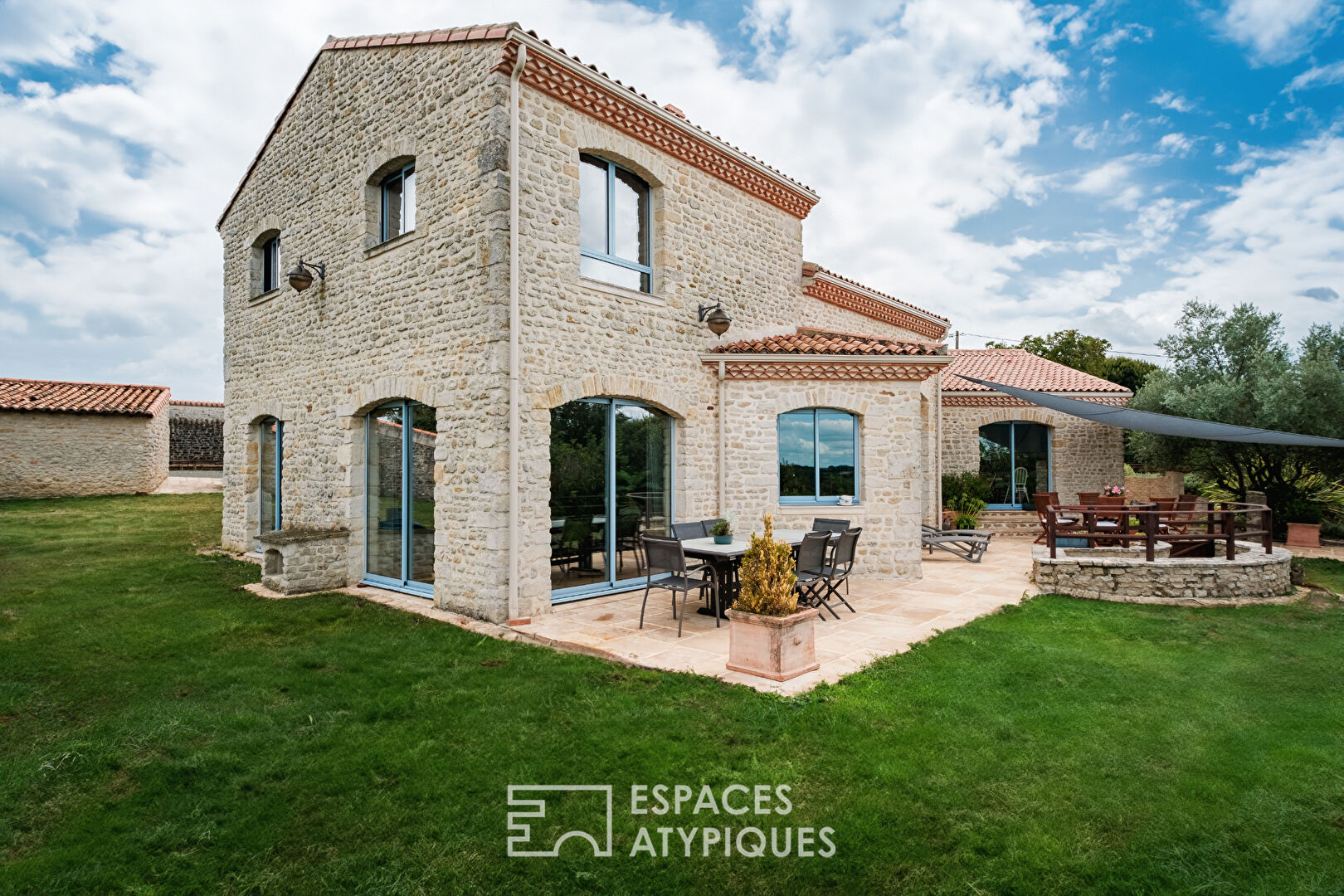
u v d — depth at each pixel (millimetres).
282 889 3125
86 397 21328
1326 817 3688
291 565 9312
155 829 3598
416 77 8719
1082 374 19016
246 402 12961
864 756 4305
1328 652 6773
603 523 9234
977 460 17938
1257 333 17109
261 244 12875
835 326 14219
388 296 9234
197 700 5422
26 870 3211
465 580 8008
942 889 3043
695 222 10367
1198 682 5836
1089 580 9453
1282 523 15938
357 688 5688
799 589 8125
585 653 6645
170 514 17469
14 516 16344
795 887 3094
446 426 8258
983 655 6488
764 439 10609
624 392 9102
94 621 7777
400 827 3607
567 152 8367
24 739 4695
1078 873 3162
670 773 4113
